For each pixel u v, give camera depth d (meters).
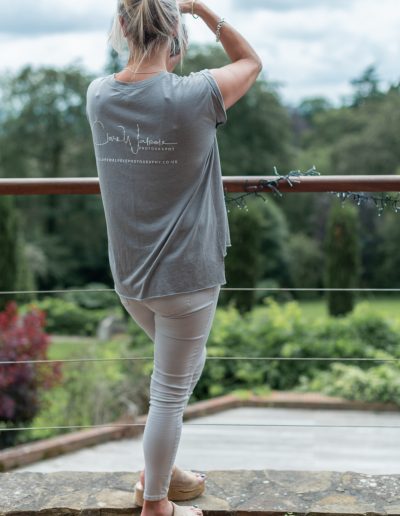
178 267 1.78
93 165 24.84
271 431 5.12
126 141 1.76
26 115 24.62
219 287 1.90
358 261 11.34
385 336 6.92
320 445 4.77
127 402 5.48
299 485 2.36
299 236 24.92
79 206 25.33
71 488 2.36
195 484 2.25
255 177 2.24
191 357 1.91
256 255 10.30
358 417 5.59
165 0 1.76
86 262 25.61
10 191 2.33
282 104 27.52
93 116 1.83
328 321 7.27
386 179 2.23
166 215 1.78
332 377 6.20
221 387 6.20
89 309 14.20
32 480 2.42
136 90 1.74
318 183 2.24
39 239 24.53
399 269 24.73
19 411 5.05
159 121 1.71
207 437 4.95
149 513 2.00
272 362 6.52
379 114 26.36
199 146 1.74
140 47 1.77
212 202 1.84
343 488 2.33
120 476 2.45
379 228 24.81
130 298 1.90
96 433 5.02
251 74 1.81
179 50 1.85
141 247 1.81
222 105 1.74
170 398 1.93
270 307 8.10
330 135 29.36
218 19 1.85
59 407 5.37
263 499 2.26
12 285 11.06
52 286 24.89
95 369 5.84
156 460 1.95
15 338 5.06
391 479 2.40
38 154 24.98
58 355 8.12
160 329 1.90
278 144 27.16
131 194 1.79
